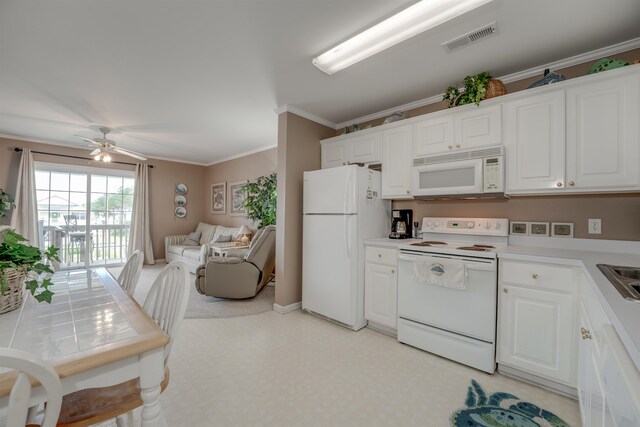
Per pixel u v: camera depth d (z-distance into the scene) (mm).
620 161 1800
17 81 2717
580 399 1508
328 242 2953
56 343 933
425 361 2213
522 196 2424
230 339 2592
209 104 3252
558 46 2070
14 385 690
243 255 4277
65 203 5301
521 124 2156
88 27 1934
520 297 1914
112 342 943
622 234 2016
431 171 2578
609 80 1835
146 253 5988
